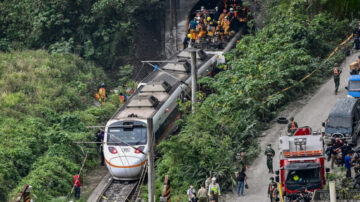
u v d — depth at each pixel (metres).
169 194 74.44
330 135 80.44
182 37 168.25
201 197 73.12
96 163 105.19
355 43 119.12
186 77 112.00
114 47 154.12
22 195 73.50
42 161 97.06
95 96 135.38
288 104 102.38
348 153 72.44
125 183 92.56
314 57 118.50
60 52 146.88
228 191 80.12
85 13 156.38
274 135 91.94
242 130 92.75
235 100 96.81
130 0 157.88
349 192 64.50
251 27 143.50
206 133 89.81
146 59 162.12
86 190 94.44
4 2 157.88
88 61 151.12
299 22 123.69
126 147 91.25
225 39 145.62
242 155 81.38
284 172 69.12
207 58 125.31
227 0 169.38
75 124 110.00
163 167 89.56
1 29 154.75
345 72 110.19
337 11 132.12
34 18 153.25
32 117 111.31
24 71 131.38
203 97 112.00
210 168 83.06
